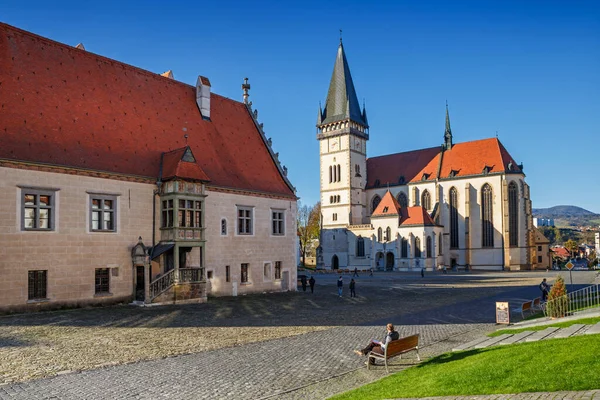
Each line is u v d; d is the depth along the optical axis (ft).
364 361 61.67
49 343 70.95
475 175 352.69
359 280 246.27
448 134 384.06
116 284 118.32
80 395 46.73
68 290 108.47
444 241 362.94
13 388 48.75
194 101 163.53
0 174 98.27
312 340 75.46
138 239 123.85
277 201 168.25
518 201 344.49
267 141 183.83
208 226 141.18
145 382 51.29
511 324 89.92
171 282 123.34
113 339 74.64
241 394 47.60
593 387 37.09
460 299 141.18
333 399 43.83
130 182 123.34
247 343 72.64
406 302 133.90
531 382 40.37
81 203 112.37
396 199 393.29
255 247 157.38
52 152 108.99
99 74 134.62
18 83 112.47
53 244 106.22
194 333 80.89
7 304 98.07
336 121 394.93
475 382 42.91
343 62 400.88
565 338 60.59
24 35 120.06
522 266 342.44
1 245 97.66
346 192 390.42
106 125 127.13
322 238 398.42
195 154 147.74
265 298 143.33
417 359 62.08
